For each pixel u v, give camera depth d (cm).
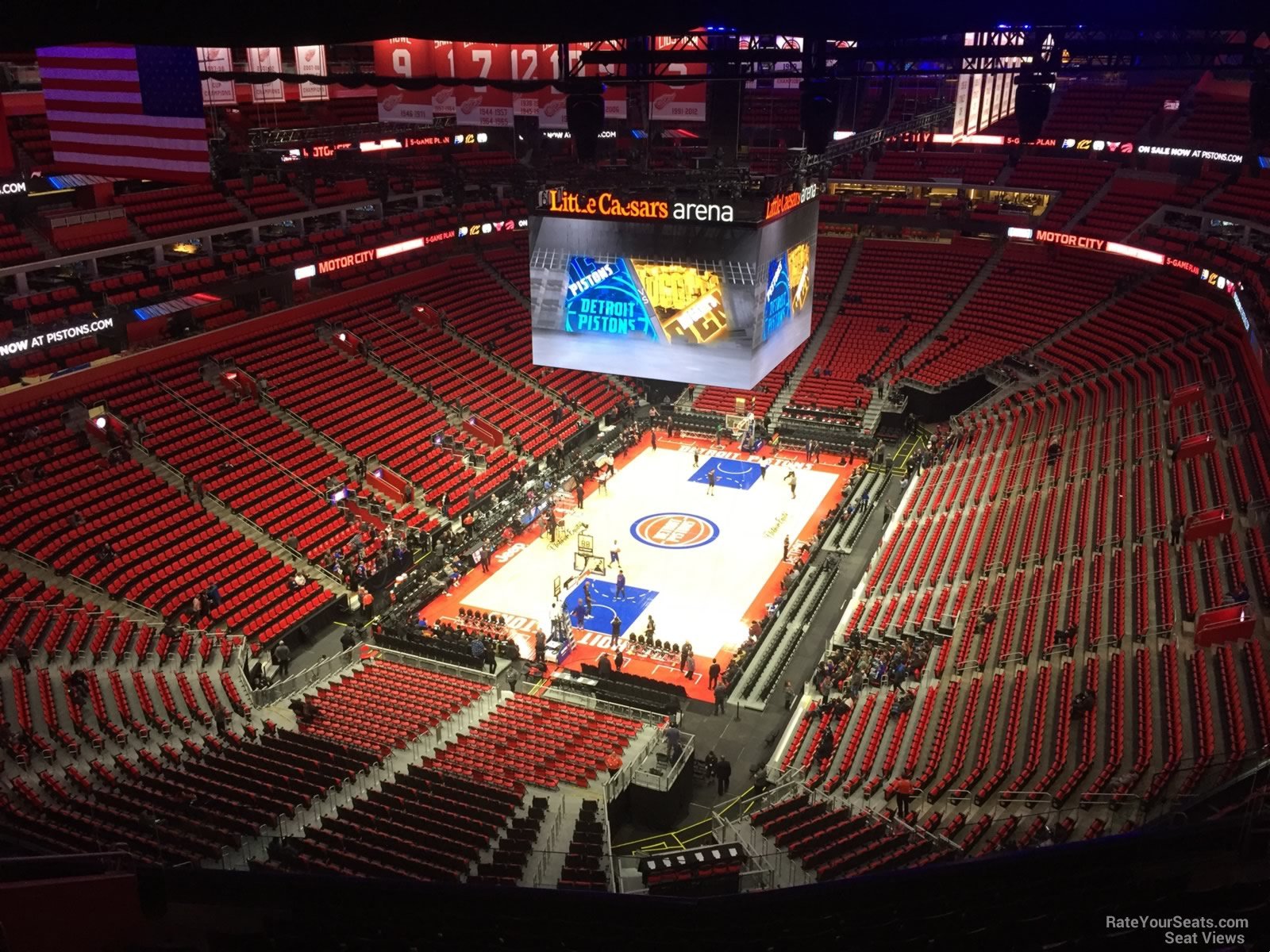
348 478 4066
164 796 2178
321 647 3316
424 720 2756
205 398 4128
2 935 1316
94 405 3825
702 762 2725
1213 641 2416
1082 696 2358
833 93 1677
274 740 2552
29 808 2109
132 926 1408
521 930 1409
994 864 1450
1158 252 4762
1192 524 2897
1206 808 1712
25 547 3173
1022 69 1639
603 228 2353
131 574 3225
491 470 4391
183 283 4247
